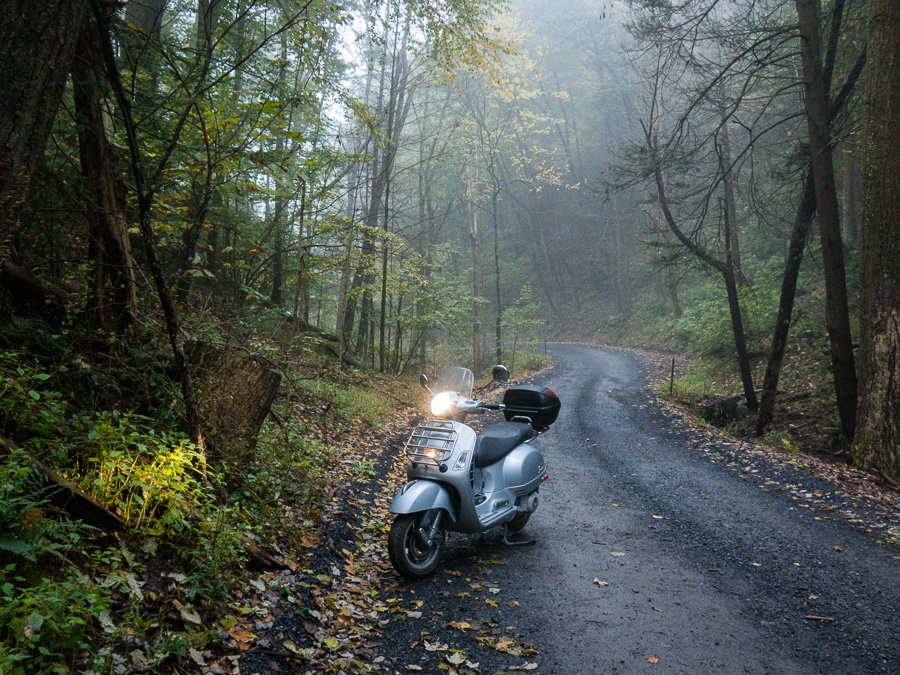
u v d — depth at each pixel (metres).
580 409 15.46
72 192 5.31
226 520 4.19
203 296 10.18
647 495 7.54
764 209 15.41
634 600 4.41
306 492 5.65
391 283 17.44
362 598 4.28
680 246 16.09
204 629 3.25
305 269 11.92
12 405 3.67
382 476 7.47
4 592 2.47
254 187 7.18
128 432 4.38
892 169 9.67
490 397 17.39
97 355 5.14
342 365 14.54
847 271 20.59
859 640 3.85
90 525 3.33
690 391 18.84
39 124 3.46
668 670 3.47
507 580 4.72
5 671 2.16
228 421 5.23
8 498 2.87
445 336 33.97
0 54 3.29
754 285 23.78
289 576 4.23
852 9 13.89
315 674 3.28
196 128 6.32
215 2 5.12
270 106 5.84
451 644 3.72
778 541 5.78
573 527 6.18
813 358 17.78
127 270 5.48
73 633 2.54
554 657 3.60
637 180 15.47
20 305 5.13
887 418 9.23
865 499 7.13
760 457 9.39
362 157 12.34
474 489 5.21
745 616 4.17
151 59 5.34
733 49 14.03
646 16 14.62
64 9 3.53
